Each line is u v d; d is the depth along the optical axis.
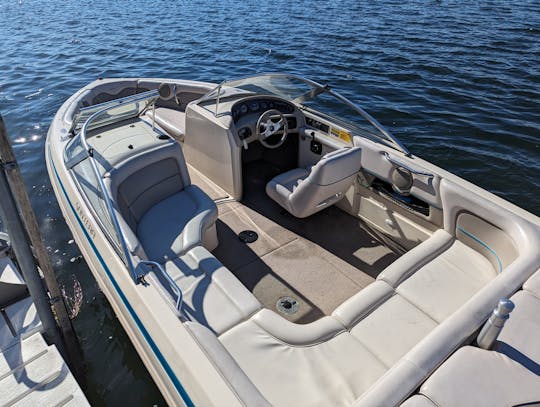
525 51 11.04
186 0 23.09
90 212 2.91
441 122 7.23
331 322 2.34
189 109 4.22
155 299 2.18
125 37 14.63
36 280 2.71
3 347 2.81
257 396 1.65
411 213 3.38
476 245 2.88
